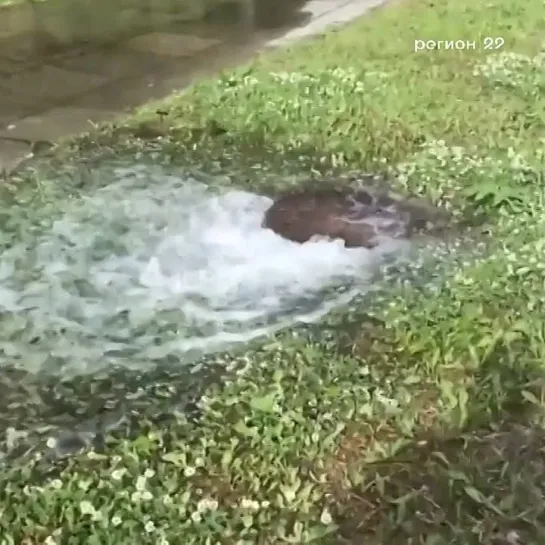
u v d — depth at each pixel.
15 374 2.83
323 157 4.04
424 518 2.30
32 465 2.48
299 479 2.41
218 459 2.47
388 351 2.84
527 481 2.40
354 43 5.27
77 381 2.79
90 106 4.59
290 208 3.67
